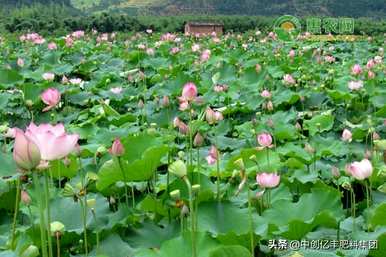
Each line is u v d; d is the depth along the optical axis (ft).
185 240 8.71
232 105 23.38
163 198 11.19
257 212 11.84
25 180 12.53
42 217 6.95
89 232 10.34
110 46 49.42
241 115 22.98
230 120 21.18
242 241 9.66
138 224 10.59
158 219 11.46
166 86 25.77
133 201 12.42
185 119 19.99
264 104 22.02
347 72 32.37
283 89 25.41
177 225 10.55
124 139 12.97
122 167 11.41
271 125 17.99
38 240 9.61
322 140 17.49
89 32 70.08
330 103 24.54
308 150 15.02
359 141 18.16
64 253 10.28
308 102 24.39
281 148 16.25
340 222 11.08
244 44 52.75
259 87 26.76
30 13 76.38
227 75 29.04
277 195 12.55
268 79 27.86
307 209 11.00
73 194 10.16
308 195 11.18
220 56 38.86
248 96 24.36
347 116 23.36
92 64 35.65
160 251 8.61
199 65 33.96
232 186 12.89
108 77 29.81
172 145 15.38
